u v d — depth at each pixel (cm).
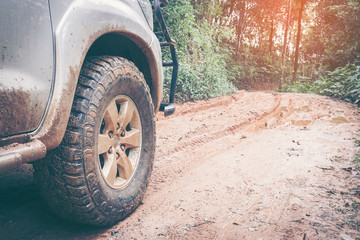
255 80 2484
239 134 534
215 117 672
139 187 230
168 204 250
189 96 978
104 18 187
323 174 319
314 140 477
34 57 143
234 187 288
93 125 176
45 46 149
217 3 1864
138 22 229
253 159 382
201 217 227
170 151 407
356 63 1612
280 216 228
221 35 1744
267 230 207
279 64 2998
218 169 345
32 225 198
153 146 254
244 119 647
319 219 221
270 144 459
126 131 226
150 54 250
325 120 669
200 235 201
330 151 406
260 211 237
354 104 988
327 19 2489
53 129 153
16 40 135
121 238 195
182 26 1125
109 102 197
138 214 230
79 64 166
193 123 599
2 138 133
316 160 369
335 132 534
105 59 199
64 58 156
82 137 168
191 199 261
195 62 1194
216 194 272
